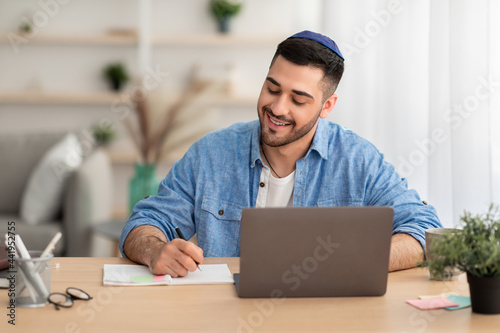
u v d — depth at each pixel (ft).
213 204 5.84
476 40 7.14
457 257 3.76
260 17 15.75
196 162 5.97
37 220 10.87
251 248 4.00
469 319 3.69
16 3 15.60
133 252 5.00
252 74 15.92
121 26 15.74
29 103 15.81
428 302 3.98
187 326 3.56
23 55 15.66
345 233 4.01
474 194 7.13
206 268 4.83
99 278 4.55
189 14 15.78
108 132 15.64
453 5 7.27
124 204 16.11
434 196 7.77
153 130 14.60
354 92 10.27
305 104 5.31
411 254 4.87
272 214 3.95
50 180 10.90
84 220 10.79
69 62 15.76
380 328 3.54
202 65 15.80
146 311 3.81
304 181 5.82
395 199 5.55
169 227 5.64
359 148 5.93
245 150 5.93
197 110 14.83
